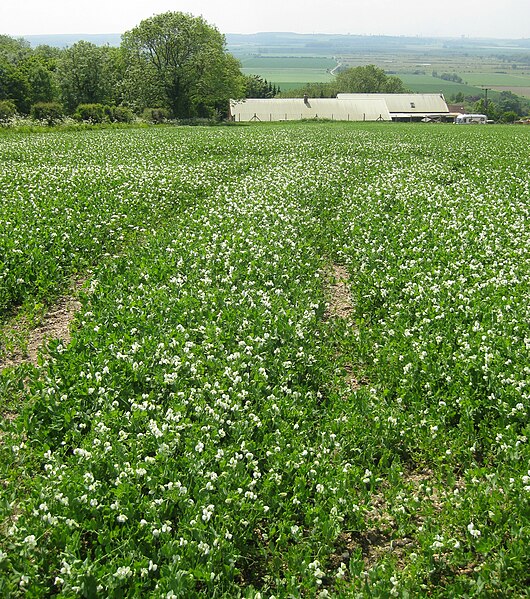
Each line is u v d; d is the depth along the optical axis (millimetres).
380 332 10453
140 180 22000
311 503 6578
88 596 5219
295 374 8797
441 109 123500
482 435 7613
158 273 12336
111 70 94625
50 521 5840
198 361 8688
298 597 5391
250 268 12523
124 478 6398
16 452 7105
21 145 34531
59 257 13477
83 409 7789
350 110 103438
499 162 28797
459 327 9977
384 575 5609
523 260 13508
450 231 15789
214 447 7102
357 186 22391
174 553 5602
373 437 7508
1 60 88688
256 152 33344
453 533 6273
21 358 9906
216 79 85562
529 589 5430
